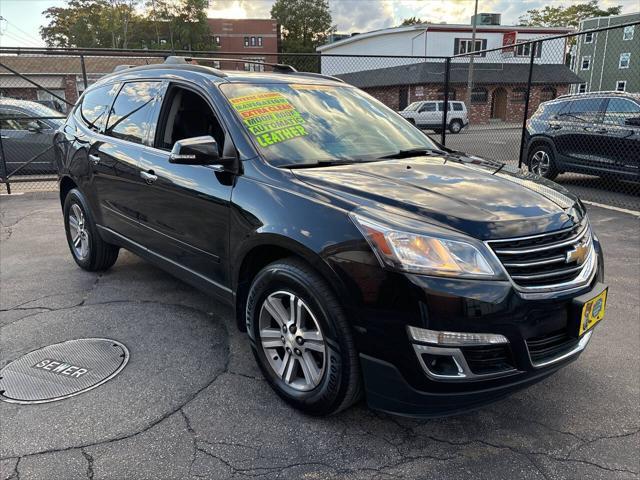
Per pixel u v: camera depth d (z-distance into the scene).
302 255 2.44
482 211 2.38
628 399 2.83
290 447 2.41
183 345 3.38
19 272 4.82
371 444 2.45
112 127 4.18
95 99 4.63
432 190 2.61
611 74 43.44
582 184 9.80
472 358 2.18
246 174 2.89
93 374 3.01
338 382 2.39
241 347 3.37
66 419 2.58
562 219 2.48
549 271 2.33
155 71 3.96
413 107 25.50
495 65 35.62
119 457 2.32
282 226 2.54
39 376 2.98
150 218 3.66
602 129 8.51
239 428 2.54
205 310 3.96
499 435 2.53
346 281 2.27
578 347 2.50
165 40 67.56
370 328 2.24
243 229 2.78
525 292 2.24
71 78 20.86
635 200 8.34
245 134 3.01
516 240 2.27
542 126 9.59
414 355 2.16
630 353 3.34
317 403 2.52
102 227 4.38
